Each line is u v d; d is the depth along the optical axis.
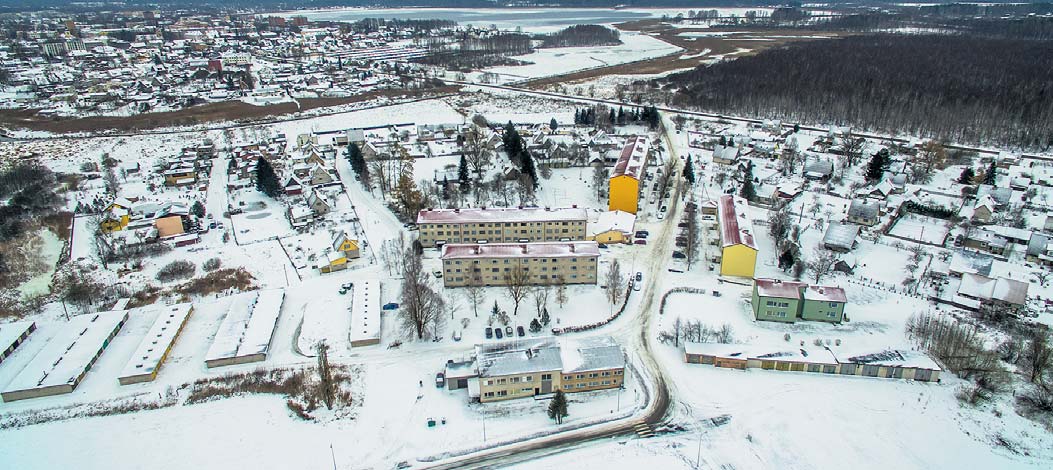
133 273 152.25
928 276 142.12
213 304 138.00
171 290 143.88
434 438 97.94
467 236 163.25
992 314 124.19
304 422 101.75
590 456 93.44
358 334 122.25
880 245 158.88
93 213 188.50
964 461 90.31
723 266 144.88
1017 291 126.31
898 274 143.75
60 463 94.06
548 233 163.62
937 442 94.00
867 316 126.69
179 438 98.69
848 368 109.75
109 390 110.25
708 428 98.44
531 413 103.25
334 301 137.75
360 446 96.44
